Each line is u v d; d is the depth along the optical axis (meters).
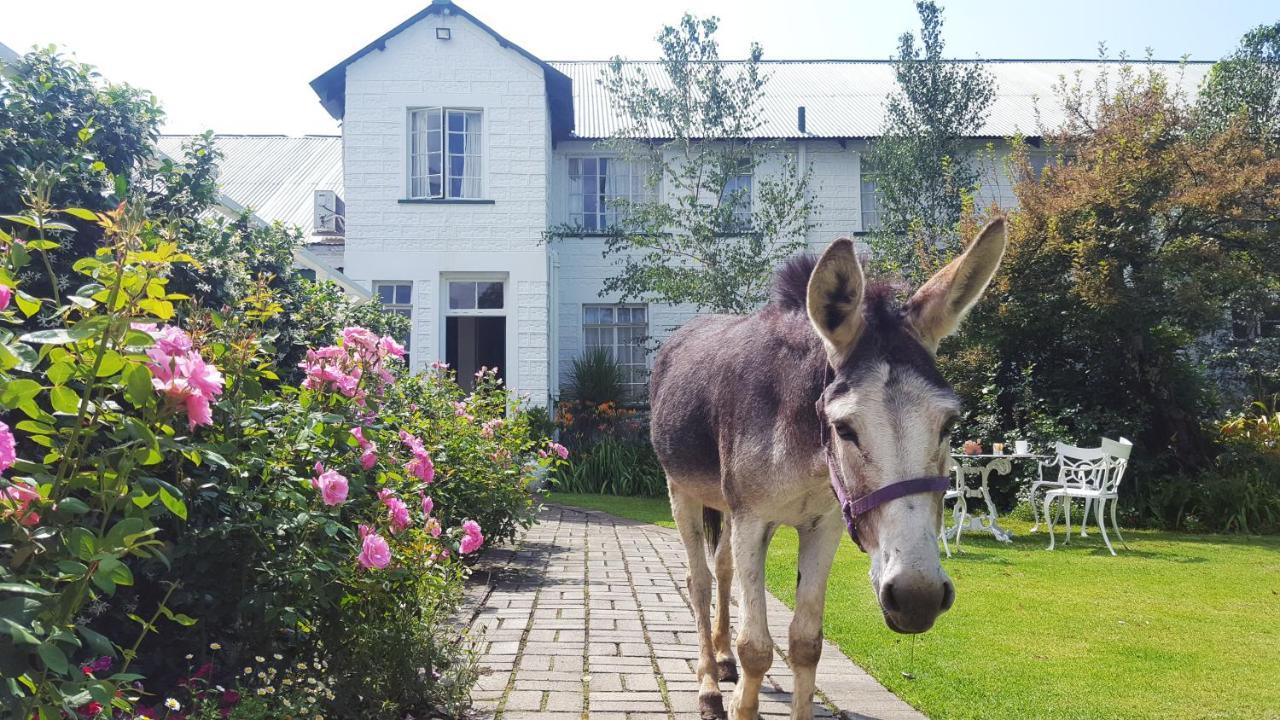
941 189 16.58
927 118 16.59
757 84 16.16
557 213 19.61
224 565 3.63
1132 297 12.38
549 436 16.31
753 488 3.53
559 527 11.17
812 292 2.88
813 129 19.91
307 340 6.69
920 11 16.78
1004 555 9.59
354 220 16.66
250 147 23.30
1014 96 22.50
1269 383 17.11
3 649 2.16
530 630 5.64
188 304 4.14
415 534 4.24
